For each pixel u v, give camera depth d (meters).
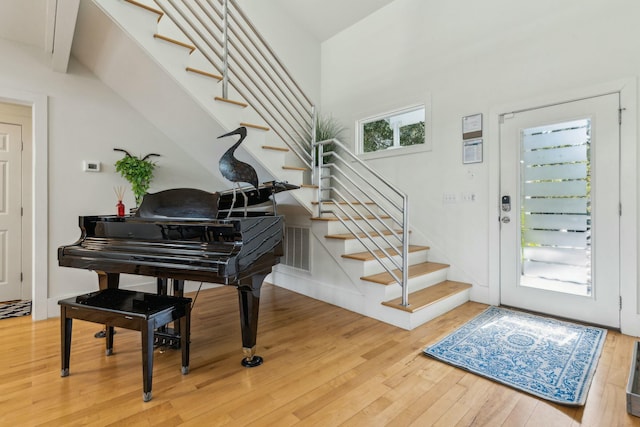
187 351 1.81
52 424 1.38
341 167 4.42
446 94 3.37
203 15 3.61
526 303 2.84
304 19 4.48
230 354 2.05
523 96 2.83
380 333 2.39
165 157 3.36
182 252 1.73
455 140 3.29
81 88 2.87
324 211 3.18
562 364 1.88
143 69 2.40
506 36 2.94
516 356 1.99
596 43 2.46
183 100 2.53
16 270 3.38
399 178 3.79
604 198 2.43
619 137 2.37
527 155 2.82
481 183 3.11
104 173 3.00
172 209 2.07
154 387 1.67
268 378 1.77
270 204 3.36
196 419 1.42
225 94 2.58
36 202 2.65
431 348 2.09
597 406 1.51
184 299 1.80
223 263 1.57
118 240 1.97
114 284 2.25
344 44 4.49
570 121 2.58
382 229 3.71
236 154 2.92
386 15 3.96
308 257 3.38
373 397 1.59
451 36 3.33
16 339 2.26
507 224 2.93
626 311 2.33
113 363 1.91
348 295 2.94
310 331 2.43
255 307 1.94
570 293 2.60
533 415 1.45
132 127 3.15
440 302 2.74
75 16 1.96
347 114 4.43
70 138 2.81
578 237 2.56
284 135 4.36
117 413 1.45
